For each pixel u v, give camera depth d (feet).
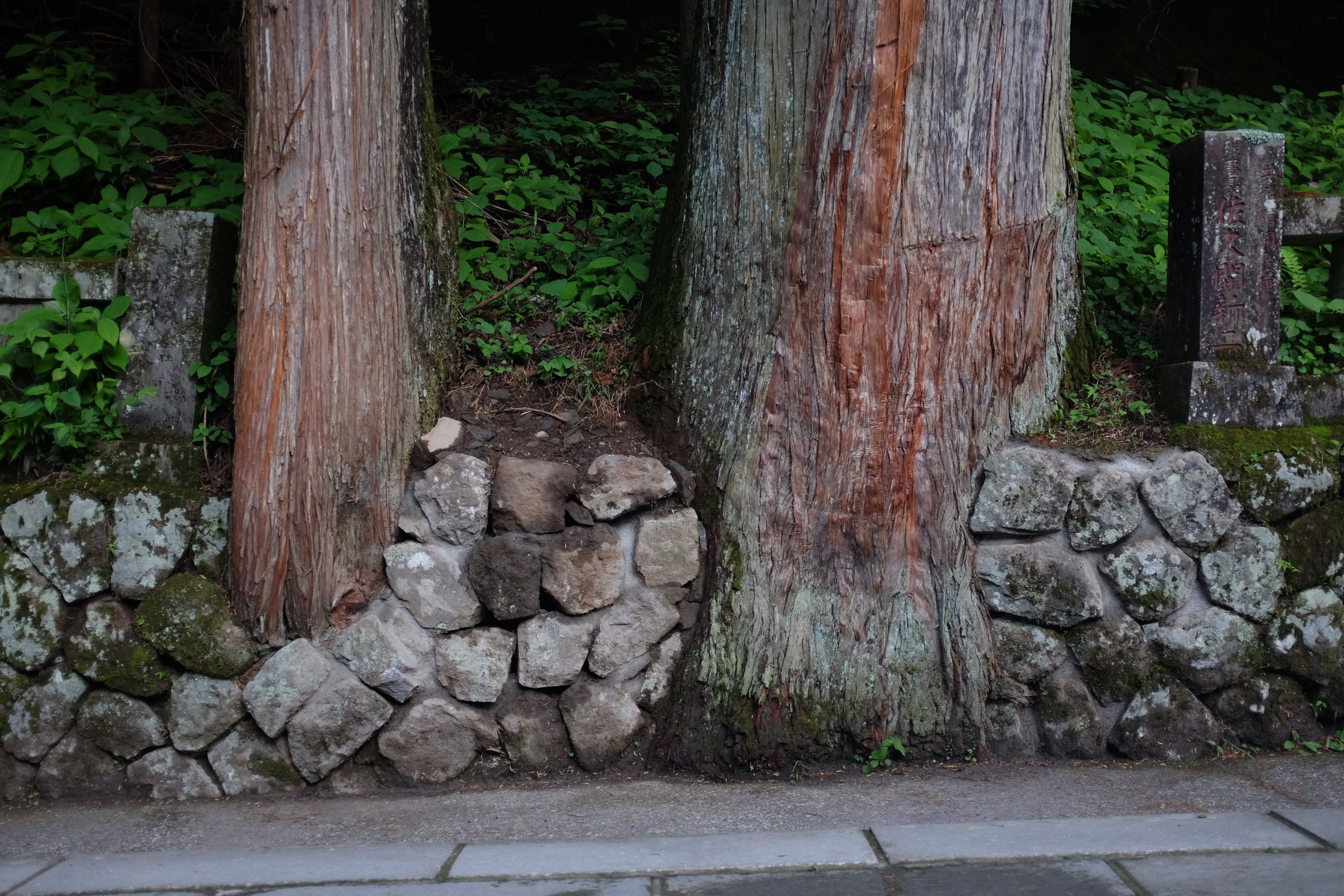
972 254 11.15
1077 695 11.10
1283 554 11.39
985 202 11.20
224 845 9.29
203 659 10.70
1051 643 11.12
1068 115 12.07
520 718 11.04
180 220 11.64
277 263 10.73
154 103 15.81
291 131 10.69
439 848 9.05
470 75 21.95
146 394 11.39
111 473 11.26
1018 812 9.46
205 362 11.62
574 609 11.08
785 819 9.51
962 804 9.72
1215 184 11.80
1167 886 7.66
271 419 10.68
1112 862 8.16
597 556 11.14
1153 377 12.53
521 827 9.55
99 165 13.56
